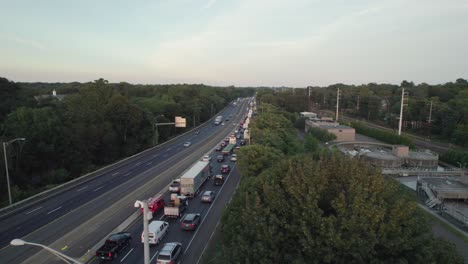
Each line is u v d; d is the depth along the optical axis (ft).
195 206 139.54
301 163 75.56
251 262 57.36
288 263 55.06
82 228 112.37
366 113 517.14
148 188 160.66
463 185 165.68
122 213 126.72
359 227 52.16
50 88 585.63
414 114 405.18
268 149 157.79
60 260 91.09
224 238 76.54
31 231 109.19
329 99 654.12
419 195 167.73
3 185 153.89
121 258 93.15
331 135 303.68
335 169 65.31
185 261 91.76
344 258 52.85
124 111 252.62
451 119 334.03
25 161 177.37
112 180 175.42
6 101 216.74
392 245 52.75
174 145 297.94
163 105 354.33
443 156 251.80
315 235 55.11
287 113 424.05
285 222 58.44
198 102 458.09
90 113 241.96
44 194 145.59
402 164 235.61
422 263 52.60
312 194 58.03
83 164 211.61
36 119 187.21
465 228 122.62
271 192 63.46
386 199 60.59
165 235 109.40
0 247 97.50
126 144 255.09
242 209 67.21
